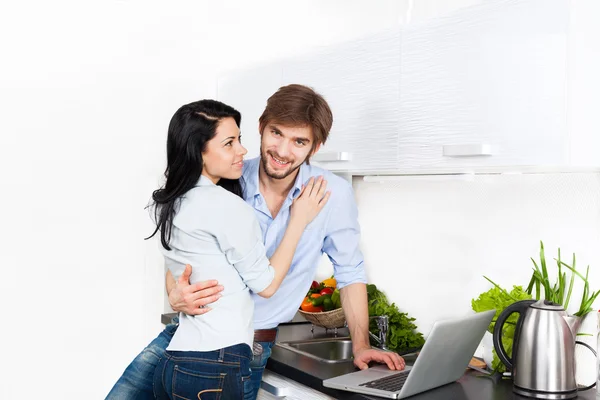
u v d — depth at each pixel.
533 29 1.72
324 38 3.13
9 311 3.10
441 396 1.93
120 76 3.22
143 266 3.30
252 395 2.14
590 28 1.69
